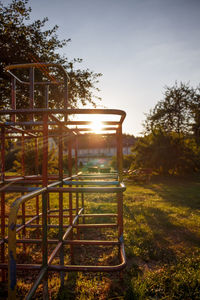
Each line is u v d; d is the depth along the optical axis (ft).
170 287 7.07
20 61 20.98
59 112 5.38
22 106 22.52
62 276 7.10
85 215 11.81
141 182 42.32
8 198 25.25
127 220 15.11
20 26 21.93
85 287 7.05
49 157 35.63
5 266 6.22
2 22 19.93
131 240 11.21
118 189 5.74
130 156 56.95
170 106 83.30
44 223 5.60
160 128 52.60
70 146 10.61
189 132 80.74
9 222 3.58
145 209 18.49
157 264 8.90
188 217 16.07
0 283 7.25
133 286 6.79
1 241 7.59
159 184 39.65
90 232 13.10
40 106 23.08
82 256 9.69
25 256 9.51
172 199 23.82
